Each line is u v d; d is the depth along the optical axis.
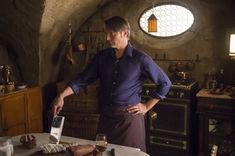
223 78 3.94
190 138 3.70
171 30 4.20
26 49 4.05
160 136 3.84
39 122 4.14
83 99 4.14
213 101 3.43
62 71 4.71
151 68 2.30
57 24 3.98
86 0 3.97
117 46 2.27
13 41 4.05
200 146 3.60
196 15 4.02
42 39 3.92
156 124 3.83
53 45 4.29
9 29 3.90
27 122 3.90
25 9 3.48
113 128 2.37
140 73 2.33
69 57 4.38
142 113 2.35
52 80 4.54
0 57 4.05
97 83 4.18
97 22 4.57
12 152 1.82
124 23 2.24
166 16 4.20
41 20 3.57
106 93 2.38
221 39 3.92
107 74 2.35
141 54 2.30
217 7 3.91
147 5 4.26
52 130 2.00
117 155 1.82
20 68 4.27
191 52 4.10
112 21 2.23
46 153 1.78
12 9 3.56
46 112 4.38
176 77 3.94
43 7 3.37
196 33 4.04
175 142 3.77
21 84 3.93
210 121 3.55
